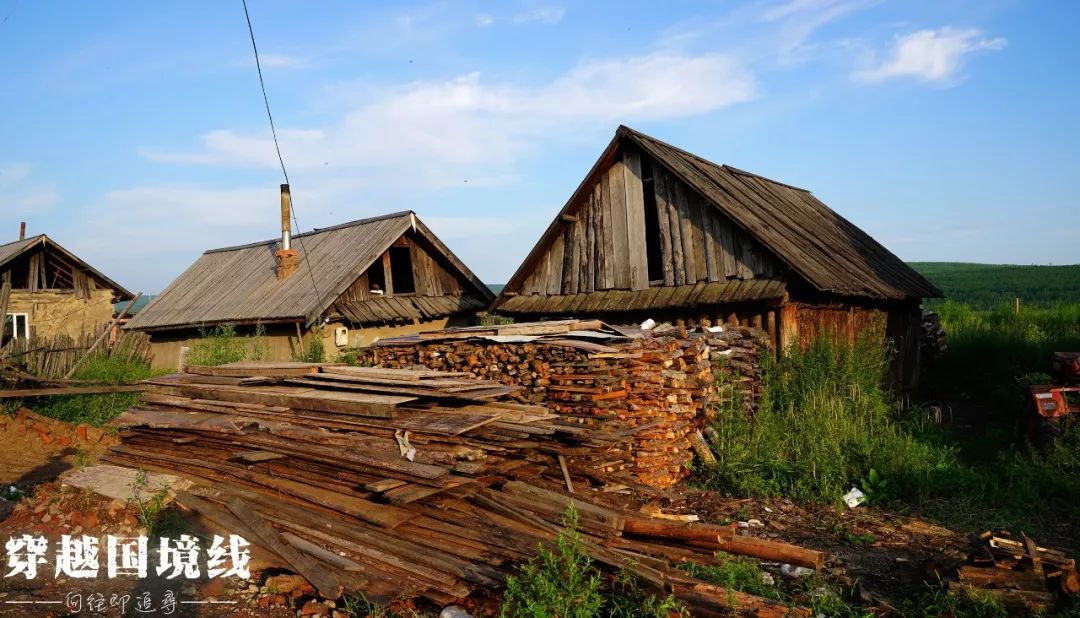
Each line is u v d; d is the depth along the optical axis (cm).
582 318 1644
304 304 1853
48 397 1406
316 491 701
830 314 1482
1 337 1580
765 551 618
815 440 1042
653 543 663
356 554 617
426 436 694
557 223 1662
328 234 2325
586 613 502
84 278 2520
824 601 585
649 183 1616
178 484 780
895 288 1591
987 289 4397
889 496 947
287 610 576
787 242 1389
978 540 657
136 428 942
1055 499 919
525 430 726
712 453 1063
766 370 1241
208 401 898
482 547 600
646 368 977
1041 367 1798
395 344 1148
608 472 889
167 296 2508
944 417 1523
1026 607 588
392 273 2406
